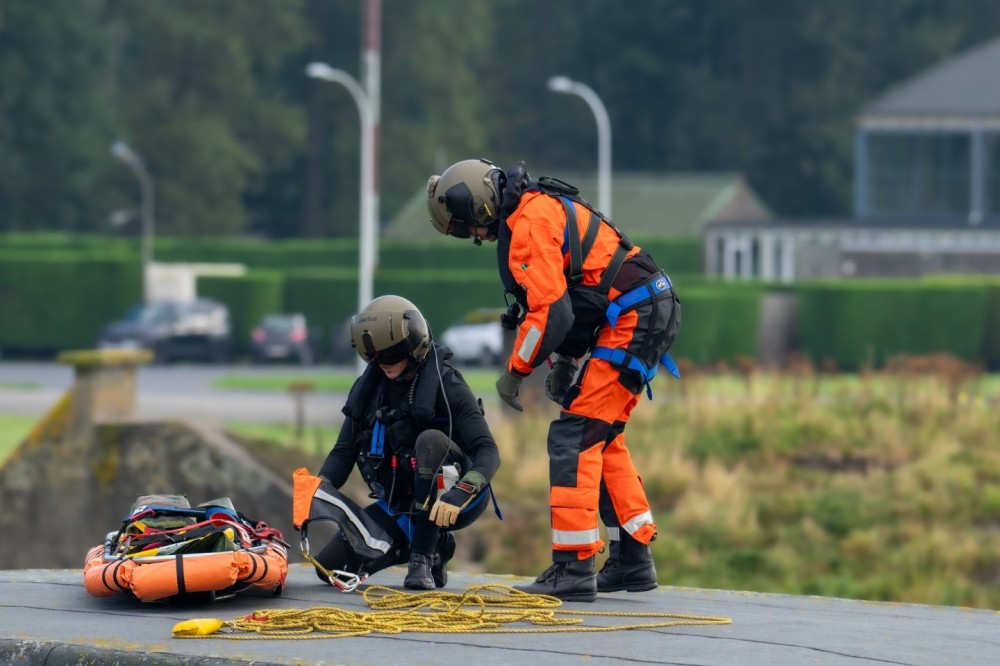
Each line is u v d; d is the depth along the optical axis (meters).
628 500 24.88
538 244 22.91
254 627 21.64
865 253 192.38
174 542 24.45
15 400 117.62
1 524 52.31
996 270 188.00
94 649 20.70
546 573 24.69
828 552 56.72
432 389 24.39
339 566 25.86
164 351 170.38
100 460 51.56
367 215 127.12
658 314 23.67
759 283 168.50
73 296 186.25
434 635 21.39
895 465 67.81
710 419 74.56
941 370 81.69
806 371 84.75
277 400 115.88
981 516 60.19
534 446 69.50
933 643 21.20
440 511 23.44
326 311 185.75
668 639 21.23
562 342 23.77
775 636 21.59
